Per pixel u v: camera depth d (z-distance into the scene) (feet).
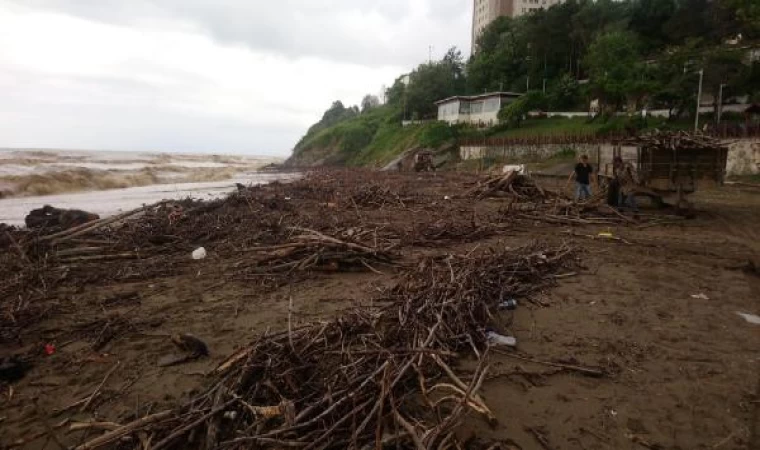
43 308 20.95
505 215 44.91
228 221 43.68
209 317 19.48
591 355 15.19
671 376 13.75
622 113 151.84
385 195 62.08
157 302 21.80
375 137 280.31
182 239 36.63
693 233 36.86
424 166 143.54
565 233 37.37
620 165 46.03
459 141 185.78
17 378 14.57
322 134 345.31
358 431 9.70
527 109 179.52
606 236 34.91
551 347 15.81
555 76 214.48
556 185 81.56
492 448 10.23
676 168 43.78
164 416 11.24
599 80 150.20
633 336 16.67
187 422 11.10
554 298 20.88
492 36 279.28
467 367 14.34
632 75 147.95
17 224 49.32
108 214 57.06
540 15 218.18
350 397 11.14
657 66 146.82
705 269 25.89
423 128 223.10
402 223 42.91
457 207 53.67
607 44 168.45
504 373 13.92
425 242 32.96
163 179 129.59
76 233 36.24
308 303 20.75
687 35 178.70
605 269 25.96
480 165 150.10
